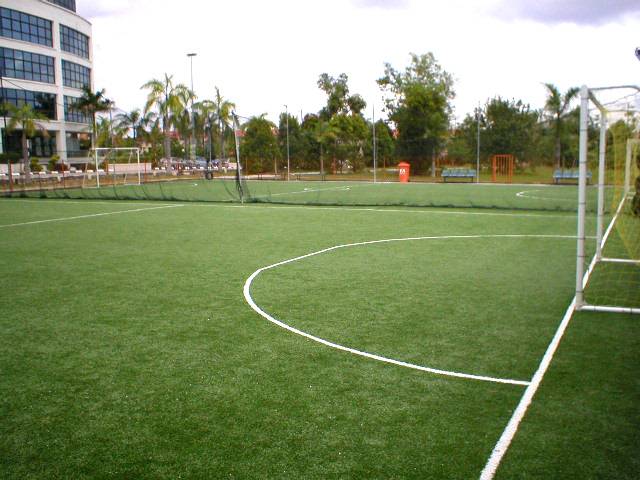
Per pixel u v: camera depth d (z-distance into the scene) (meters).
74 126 51.56
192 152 52.56
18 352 5.18
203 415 3.90
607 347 5.17
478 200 21.17
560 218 15.22
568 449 3.41
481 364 4.78
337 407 4.00
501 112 35.91
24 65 45.75
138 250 10.50
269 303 6.76
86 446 3.52
